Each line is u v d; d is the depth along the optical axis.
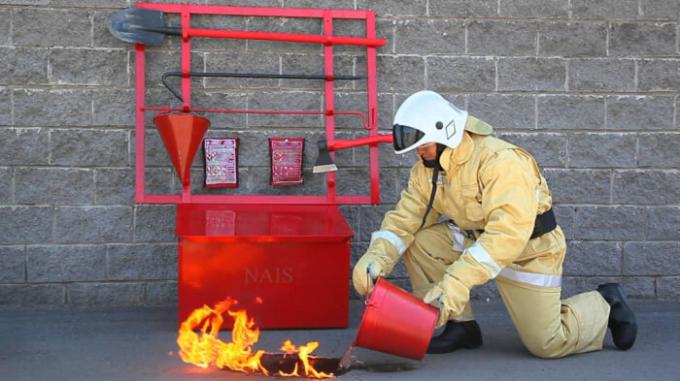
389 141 5.25
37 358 4.41
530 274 4.34
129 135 5.45
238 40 5.51
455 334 4.64
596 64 5.74
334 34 5.60
